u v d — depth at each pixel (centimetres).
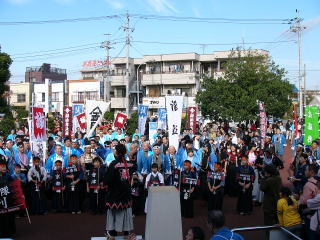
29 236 944
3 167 921
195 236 505
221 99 2975
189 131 1828
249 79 2966
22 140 1375
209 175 1164
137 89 4694
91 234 961
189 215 1141
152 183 1121
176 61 4897
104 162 1295
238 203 1191
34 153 1288
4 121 2411
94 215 1155
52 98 5525
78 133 1681
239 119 2838
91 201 1163
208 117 3294
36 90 5728
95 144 1445
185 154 1334
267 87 2931
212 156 1359
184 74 4762
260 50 4216
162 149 1323
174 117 1445
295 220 746
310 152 1421
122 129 1892
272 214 877
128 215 772
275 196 877
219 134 2220
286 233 612
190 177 1144
